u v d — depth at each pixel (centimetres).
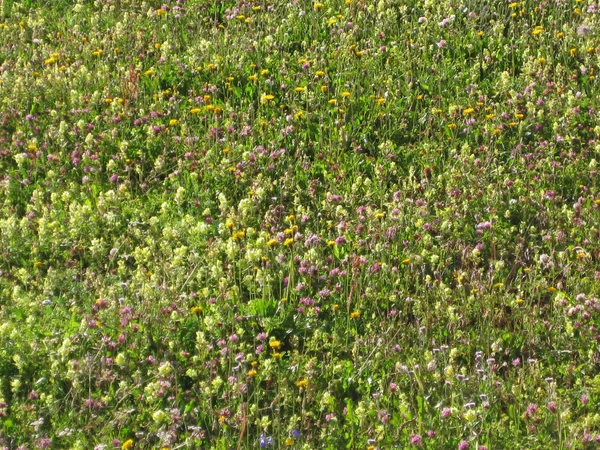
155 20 1011
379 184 731
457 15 969
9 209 707
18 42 991
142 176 753
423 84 857
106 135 784
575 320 593
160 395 531
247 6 1016
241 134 788
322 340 582
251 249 632
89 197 730
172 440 500
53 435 510
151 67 896
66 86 870
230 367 548
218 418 519
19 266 655
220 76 880
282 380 542
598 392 540
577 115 805
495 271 636
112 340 570
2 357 554
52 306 604
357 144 795
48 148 782
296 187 734
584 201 712
